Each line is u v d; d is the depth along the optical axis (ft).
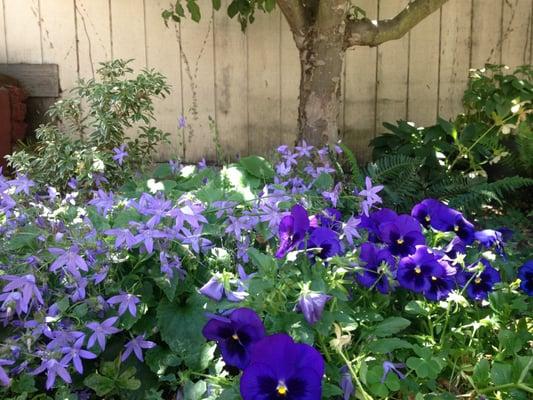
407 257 6.03
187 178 8.88
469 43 14.71
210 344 5.72
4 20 14.65
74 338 5.35
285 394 4.52
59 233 6.00
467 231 7.01
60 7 14.62
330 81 10.90
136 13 14.66
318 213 7.02
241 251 6.32
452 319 6.31
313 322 4.95
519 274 6.53
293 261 5.70
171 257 5.85
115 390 5.66
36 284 5.57
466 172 12.75
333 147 10.60
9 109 13.26
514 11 14.55
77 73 14.82
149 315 6.11
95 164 9.48
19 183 7.29
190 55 14.85
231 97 15.02
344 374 5.16
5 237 6.36
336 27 10.71
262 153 15.15
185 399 5.17
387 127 13.30
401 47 14.76
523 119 12.59
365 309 6.19
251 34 14.79
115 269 5.95
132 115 11.35
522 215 11.44
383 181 10.59
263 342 4.59
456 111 14.94
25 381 5.30
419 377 5.52
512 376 5.48
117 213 6.97
